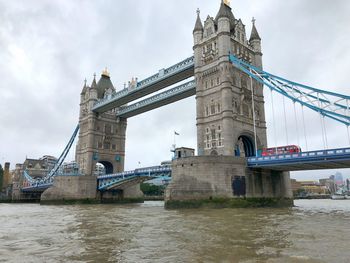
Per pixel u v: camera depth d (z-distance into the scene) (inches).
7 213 1660.9
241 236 679.7
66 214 1536.7
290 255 490.0
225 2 2509.8
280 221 992.9
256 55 2551.7
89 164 3523.6
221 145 2133.4
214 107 2240.4
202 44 2439.7
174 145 3016.7
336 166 1836.9
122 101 3344.0
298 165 1786.4
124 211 1715.1
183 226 887.1
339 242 598.9
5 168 5634.8
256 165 1871.3
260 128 2405.3
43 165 5757.9
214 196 1747.0
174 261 470.3
